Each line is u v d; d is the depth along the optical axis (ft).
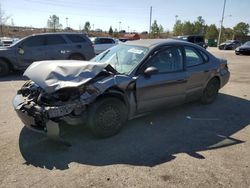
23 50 36.52
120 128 15.47
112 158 12.98
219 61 22.20
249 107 21.59
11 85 29.32
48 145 14.12
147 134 15.80
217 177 11.57
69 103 13.20
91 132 14.67
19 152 13.37
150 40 18.85
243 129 16.98
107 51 19.54
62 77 13.64
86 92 13.65
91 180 11.17
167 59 17.63
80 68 14.23
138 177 11.44
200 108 20.93
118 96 15.05
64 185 10.80
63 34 40.29
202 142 14.96
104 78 14.65
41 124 13.65
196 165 12.50
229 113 19.98
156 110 17.51
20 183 10.89
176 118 18.60
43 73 14.05
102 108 14.34
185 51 19.07
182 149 14.07
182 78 18.25
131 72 15.85
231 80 33.68
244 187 10.93
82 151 13.57
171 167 12.28
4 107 20.66
